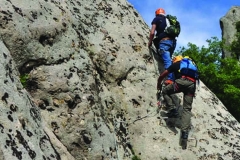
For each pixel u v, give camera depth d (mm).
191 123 7484
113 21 8156
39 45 6234
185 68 7199
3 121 4512
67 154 5586
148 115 7289
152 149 6906
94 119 6160
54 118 5902
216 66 19797
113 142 6379
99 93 6855
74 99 6148
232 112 18219
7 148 4320
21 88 5262
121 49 7707
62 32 6691
